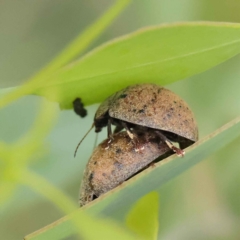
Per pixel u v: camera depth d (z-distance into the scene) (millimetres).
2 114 119
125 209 110
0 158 106
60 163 123
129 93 117
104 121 121
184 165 109
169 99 117
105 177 117
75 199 124
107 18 101
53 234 106
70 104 113
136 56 107
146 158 117
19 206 126
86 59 103
